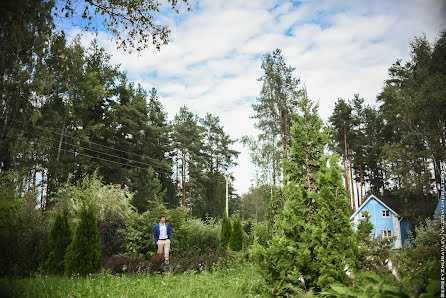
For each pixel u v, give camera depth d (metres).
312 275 5.49
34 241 7.86
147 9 7.41
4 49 4.87
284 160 6.49
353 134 39.62
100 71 31.36
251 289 6.10
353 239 5.44
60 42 6.25
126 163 33.31
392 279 4.57
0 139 5.86
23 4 4.85
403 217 26.58
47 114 20.84
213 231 16.75
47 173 23.00
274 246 5.53
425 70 16.28
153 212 13.52
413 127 22.88
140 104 35.03
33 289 5.29
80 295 5.48
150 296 5.69
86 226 8.74
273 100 26.38
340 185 5.69
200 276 7.74
